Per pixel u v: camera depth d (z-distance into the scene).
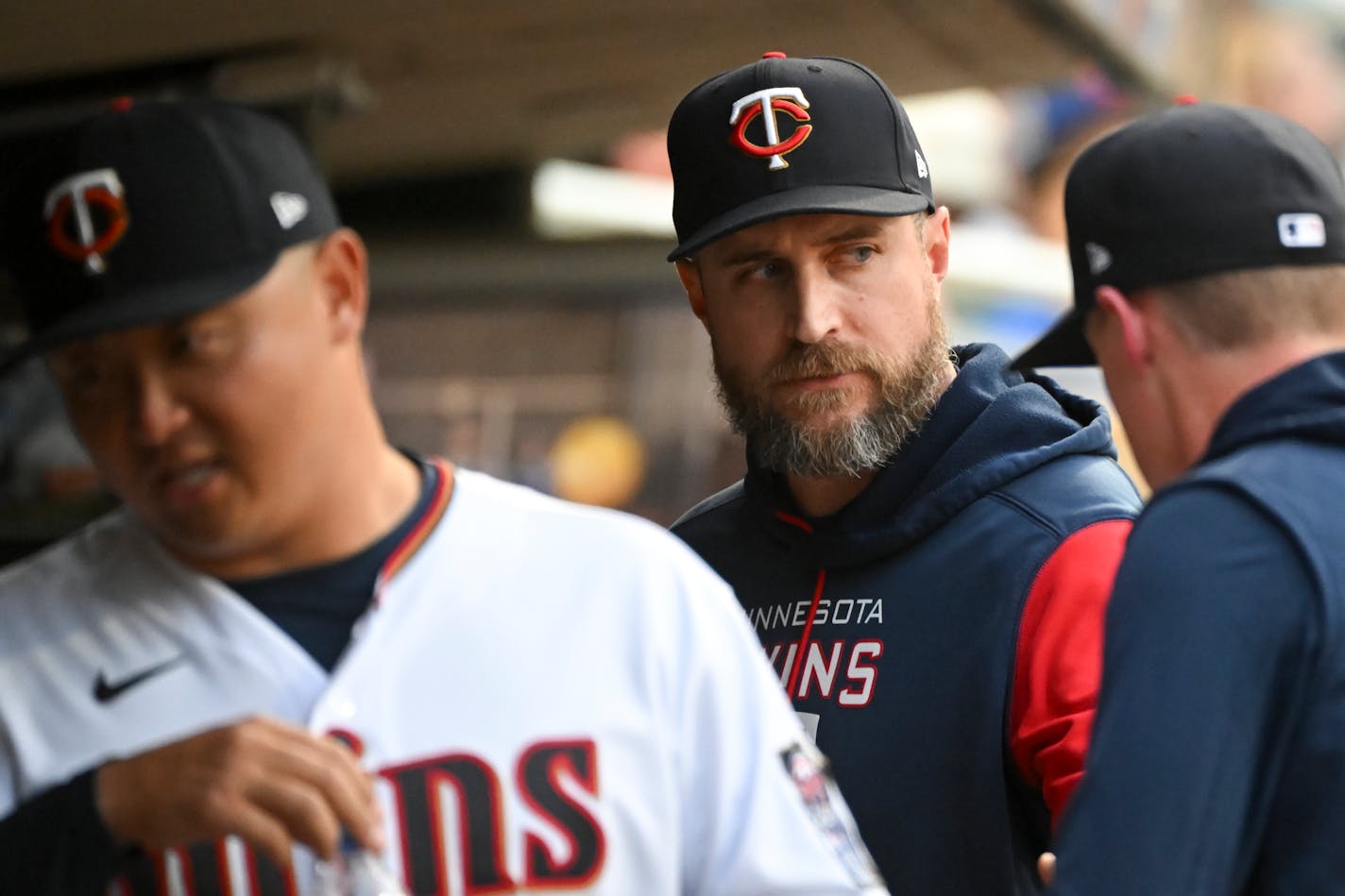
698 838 4.87
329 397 4.69
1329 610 4.54
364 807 4.17
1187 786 4.50
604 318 26.78
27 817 4.23
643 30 19.62
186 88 18.53
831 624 6.82
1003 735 6.27
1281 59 47.56
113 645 4.71
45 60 19.12
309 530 4.77
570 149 26.25
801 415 6.78
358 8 17.95
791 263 6.75
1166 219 5.07
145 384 4.44
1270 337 4.99
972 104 40.53
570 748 4.66
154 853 4.46
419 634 4.74
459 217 27.05
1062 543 6.39
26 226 4.54
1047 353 6.15
